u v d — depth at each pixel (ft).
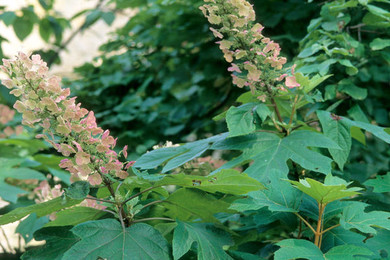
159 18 14.12
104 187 5.28
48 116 4.50
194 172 6.90
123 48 15.53
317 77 5.90
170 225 5.03
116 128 13.50
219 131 12.16
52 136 4.52
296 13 10.44
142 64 14.98
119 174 4.69
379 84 9.55
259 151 5.61
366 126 5.98
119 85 14.78
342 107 7.96
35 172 8.95
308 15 10.41
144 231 4.51
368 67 9.30
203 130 12.85
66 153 4.54
